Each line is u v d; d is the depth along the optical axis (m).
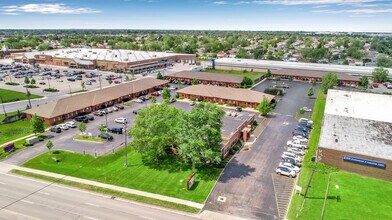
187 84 136.75
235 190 48.25
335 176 51.84
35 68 176.12
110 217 41.09
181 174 53.41
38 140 68.38
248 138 71.19
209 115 51.72
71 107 88.50
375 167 51.44
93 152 62.44
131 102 105.56
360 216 40.84
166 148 63.09
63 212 42.09
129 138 70.94
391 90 123.31
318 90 124.50
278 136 72.56
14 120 84.75
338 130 61.81
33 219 40.47
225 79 133.50
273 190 48.31
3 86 128.12
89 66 176.62
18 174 53.16
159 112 59.31
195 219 40.88
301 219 40.62
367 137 58.50
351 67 155.25
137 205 44.06
